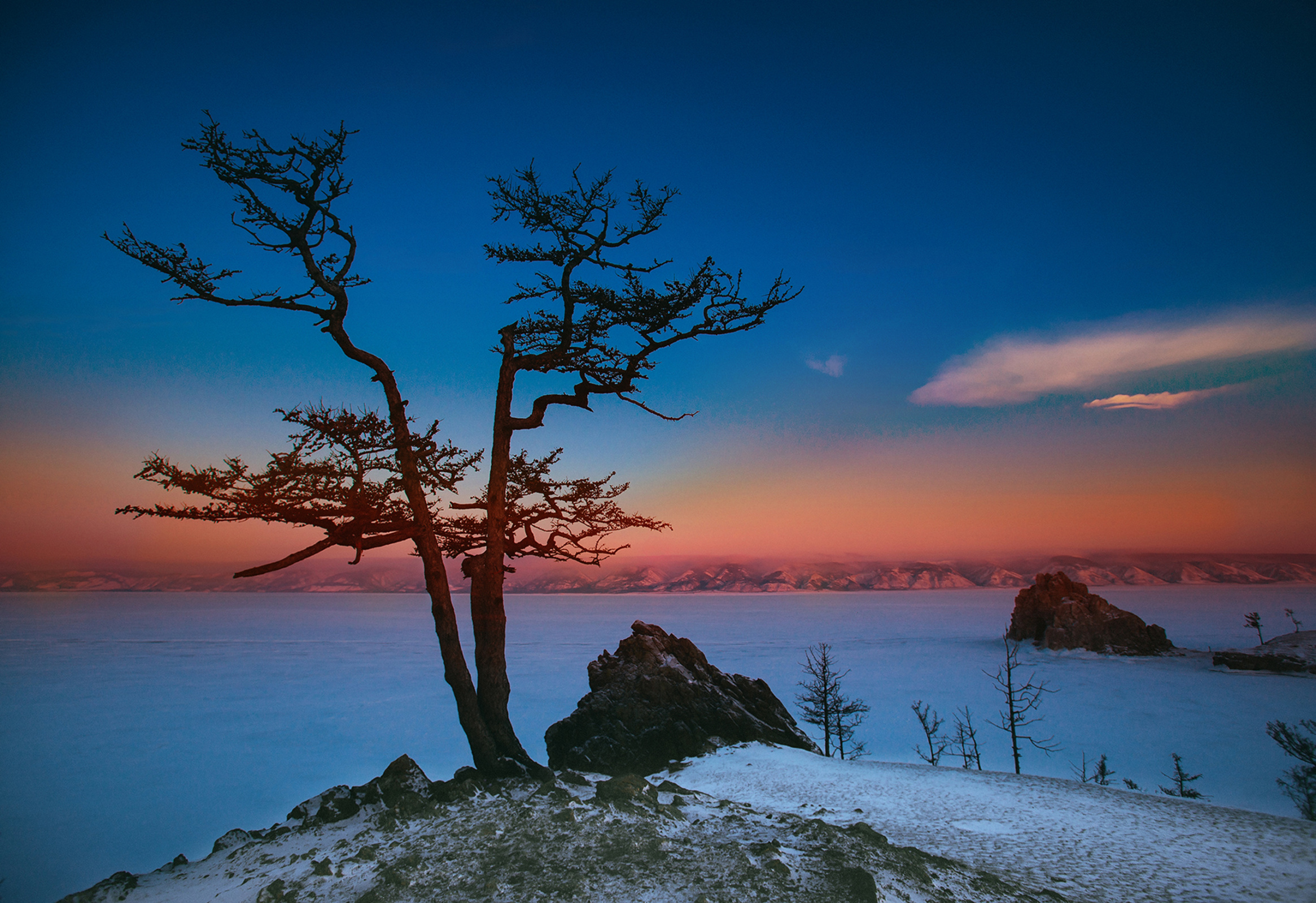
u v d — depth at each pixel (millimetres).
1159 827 16578
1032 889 11398
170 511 14594
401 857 11172
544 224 19234
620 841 11047
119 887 12578
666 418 20516
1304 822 17188
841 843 11297
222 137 16250
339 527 16688
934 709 183500
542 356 19766
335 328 17562
